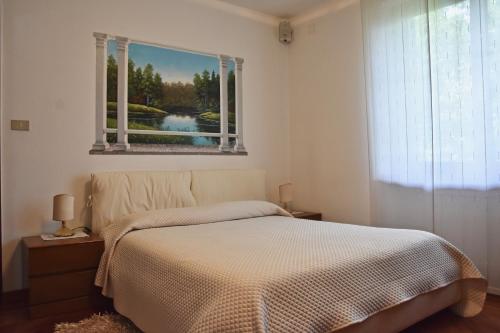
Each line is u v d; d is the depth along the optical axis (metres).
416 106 3.09
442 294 2.20
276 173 4.37
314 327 1.49
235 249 1.96
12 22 2.80
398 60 3.21
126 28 3.31
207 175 3.61
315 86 4.16
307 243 2.09
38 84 2.90
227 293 1.44
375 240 2.13
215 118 3.87
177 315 1.68
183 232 2.48
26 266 2.61
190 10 3.71
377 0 3.38
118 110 3.26
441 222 2.99
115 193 3.03
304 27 4.28
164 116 3.52
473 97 2.76
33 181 2.88
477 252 2.81
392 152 3.28
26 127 2.85
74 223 3.03
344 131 3.86
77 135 3.06
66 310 2.50
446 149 2.92
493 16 2.66
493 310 2.47
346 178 3.85
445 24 2.90
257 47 4.22
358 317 1.64
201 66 3.77
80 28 3.09
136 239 2.35
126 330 2.18
